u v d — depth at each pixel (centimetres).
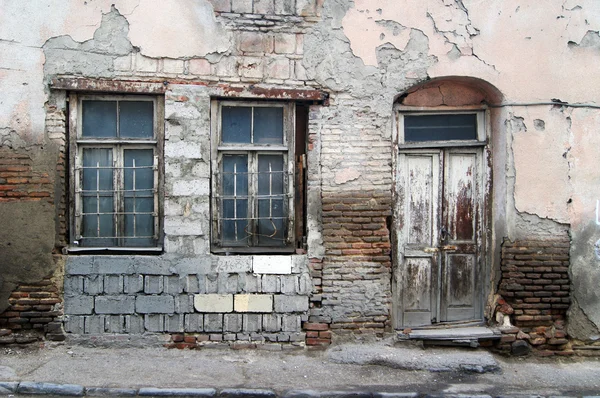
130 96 602
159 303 592
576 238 615
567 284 616
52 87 580
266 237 619
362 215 611
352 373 548
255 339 600
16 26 577
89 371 528
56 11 580
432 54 609
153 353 581
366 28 608
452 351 603
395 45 609
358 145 612
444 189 641
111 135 605
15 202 582
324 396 493
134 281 591
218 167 612
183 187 595
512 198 616
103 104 605
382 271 612
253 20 601
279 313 603
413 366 560
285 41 605
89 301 589
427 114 642
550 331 614
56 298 586
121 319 592
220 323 598
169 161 595
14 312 584
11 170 582
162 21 591
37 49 579
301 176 627
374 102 611
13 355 565
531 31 612
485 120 639
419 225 642
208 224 599
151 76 591
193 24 596
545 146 614
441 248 643
